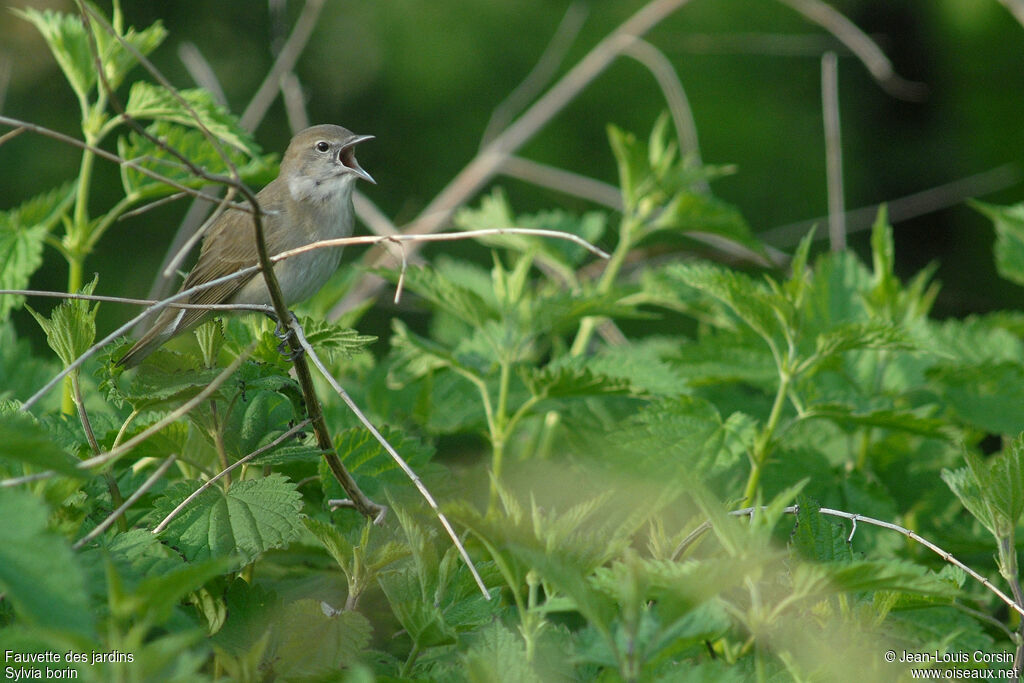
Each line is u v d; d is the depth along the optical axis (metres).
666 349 8.63
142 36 7.57
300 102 11.65
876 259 8.02
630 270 11.58
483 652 4.18
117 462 5.86
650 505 6.18
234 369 4.50
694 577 3.22
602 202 13.42
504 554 4.10
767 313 6.79
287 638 4.66
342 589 5.79
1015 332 9.17
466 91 22.91
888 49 27.00
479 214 9.77
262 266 4.70
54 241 7.31
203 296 8.59
